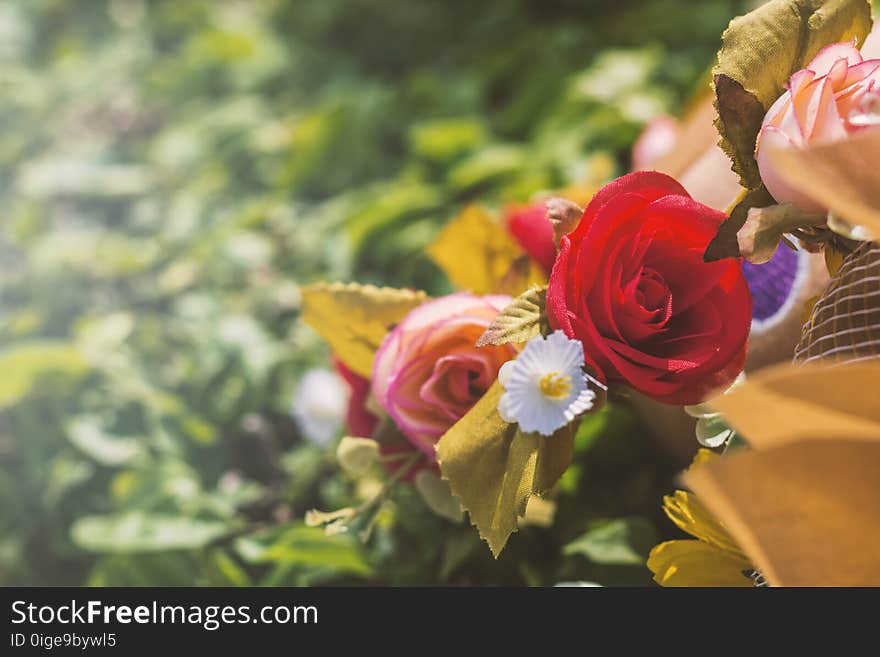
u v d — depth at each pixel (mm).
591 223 358
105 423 646
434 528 483
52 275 814
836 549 322
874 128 318
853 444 312
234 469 640
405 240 745
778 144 332
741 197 359
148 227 903
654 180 361
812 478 316
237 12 1277
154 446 629
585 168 728
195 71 1117
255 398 665
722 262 357
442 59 1099
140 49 1239
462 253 479
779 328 407
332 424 547
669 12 940
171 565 545
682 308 361
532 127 880
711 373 357
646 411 461
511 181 766
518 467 370
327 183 904
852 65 344
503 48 1056
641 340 361
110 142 1026
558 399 350
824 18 358
